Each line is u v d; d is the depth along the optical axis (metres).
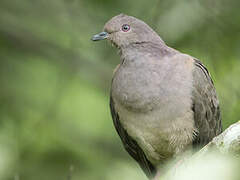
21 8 14.42
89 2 13.57
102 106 14.09
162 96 9.20
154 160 10.12
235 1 13.20
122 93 9.45
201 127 9.70
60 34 14.81
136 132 9.60
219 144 7.26
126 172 12.60
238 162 5.64
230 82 12.74
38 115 13.68
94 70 14.16
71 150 12.98
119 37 10.19
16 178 9.17
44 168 12.55
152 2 13.32
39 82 14.09
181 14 13.12
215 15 13.12
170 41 13.11
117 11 13.46
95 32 13.91
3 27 14.16
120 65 9.91
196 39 13.05
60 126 13.51
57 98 13.80
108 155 13.33
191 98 9.38
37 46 14.22
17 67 14.01
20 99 13.58
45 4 14.36
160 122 9.30
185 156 9.69
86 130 13.75
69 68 14.13
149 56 9.55
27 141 13.12
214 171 5.56
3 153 12.04
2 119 13.22
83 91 14.14
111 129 13.88
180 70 9.40
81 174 12.54
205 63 13.08
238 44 13.03
